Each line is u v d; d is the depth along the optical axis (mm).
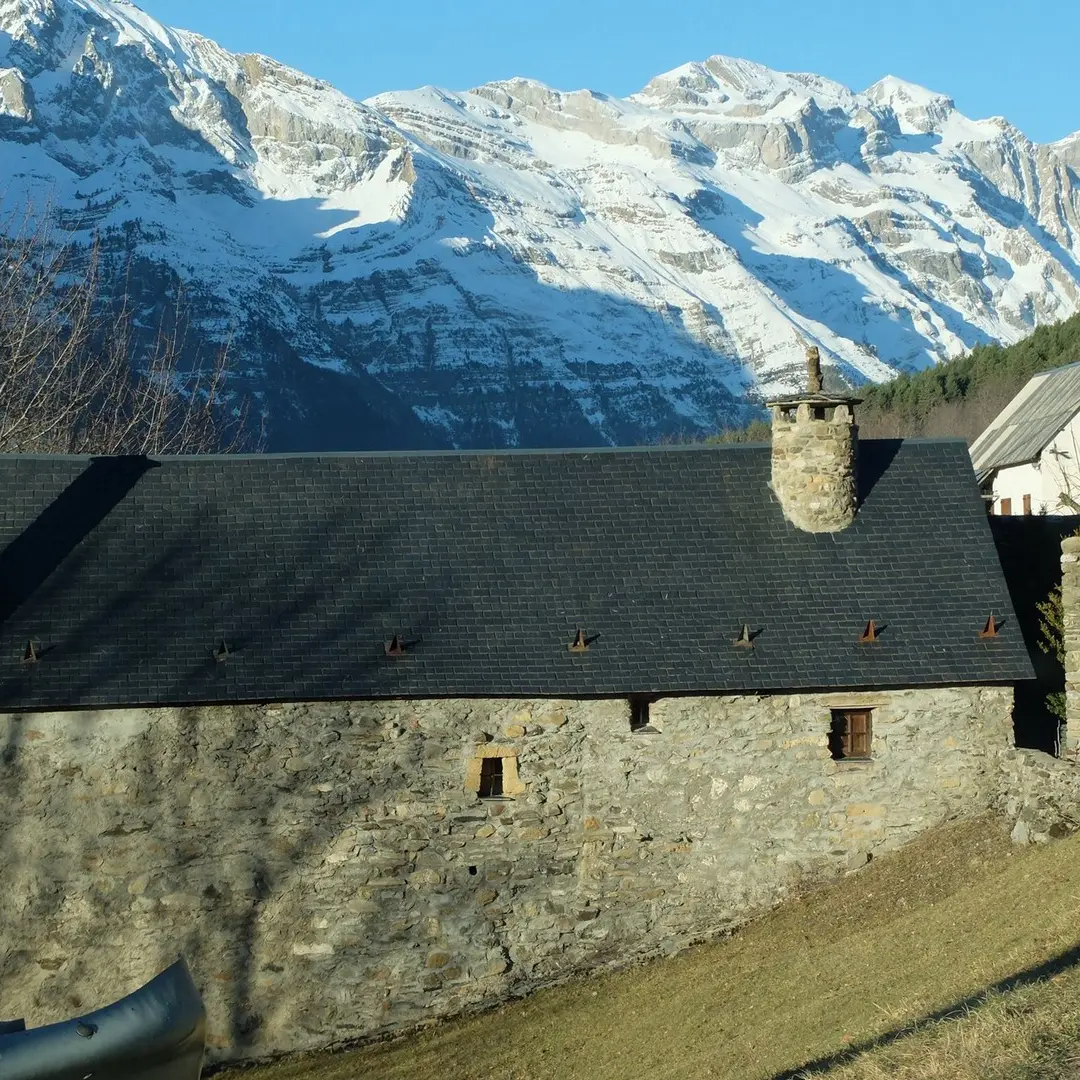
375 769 22750
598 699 23219
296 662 22953
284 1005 22375
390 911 22672
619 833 23250
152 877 22250
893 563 25375
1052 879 20297
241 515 25203
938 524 26000
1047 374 54969
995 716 24031
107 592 23719
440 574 24625
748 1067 16953
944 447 27203
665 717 23391
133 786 22266
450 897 22812
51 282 44750
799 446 25828
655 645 23781
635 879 23250
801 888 23469
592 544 25312
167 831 22297
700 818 23391
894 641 24172
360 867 22625
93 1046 10148
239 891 22391
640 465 26656
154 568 24188
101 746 22234
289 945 22453
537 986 22875
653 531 25594
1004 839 22750
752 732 23516
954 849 23047
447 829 22859
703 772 23422
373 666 23016
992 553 25578
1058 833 22016
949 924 20156
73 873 22125
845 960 20266
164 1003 10688
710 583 24844
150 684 22375
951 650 24094
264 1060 22172
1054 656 25891
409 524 25375
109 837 22203
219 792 22422
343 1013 22469
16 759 22109
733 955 22141
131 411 49250
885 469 26812
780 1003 19359
